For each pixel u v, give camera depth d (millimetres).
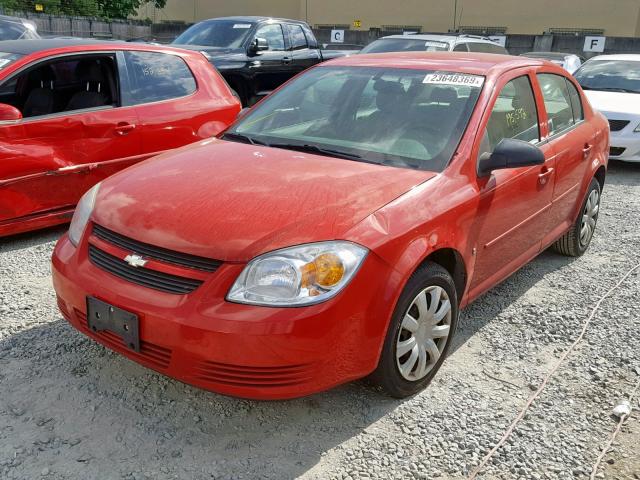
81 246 3014
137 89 5641
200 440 2805
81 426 2850
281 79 10930
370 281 2701
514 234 3930
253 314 2520
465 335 3875
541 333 3928
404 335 3004
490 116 3676
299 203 2861
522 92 4129
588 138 4922
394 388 3039
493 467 2725
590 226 5348
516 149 3387
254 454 2734
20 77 5477
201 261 2646
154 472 2598
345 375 2732
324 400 3119
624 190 7797
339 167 3307
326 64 4430
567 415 3098
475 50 11180
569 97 4914
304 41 11617
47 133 4961
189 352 2574
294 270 2576
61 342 3525
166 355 2656
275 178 3123
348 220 2770
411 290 2926
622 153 8617
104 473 2578
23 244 5039
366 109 3824
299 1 27625
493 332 3922
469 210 3283
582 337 3889
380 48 10836
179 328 2562
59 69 5676
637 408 3170
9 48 5410
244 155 3508
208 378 2600
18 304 3955
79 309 2910
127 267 2797
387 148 3516
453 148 3436
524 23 24406
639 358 3654
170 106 5781
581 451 2842
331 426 2938
